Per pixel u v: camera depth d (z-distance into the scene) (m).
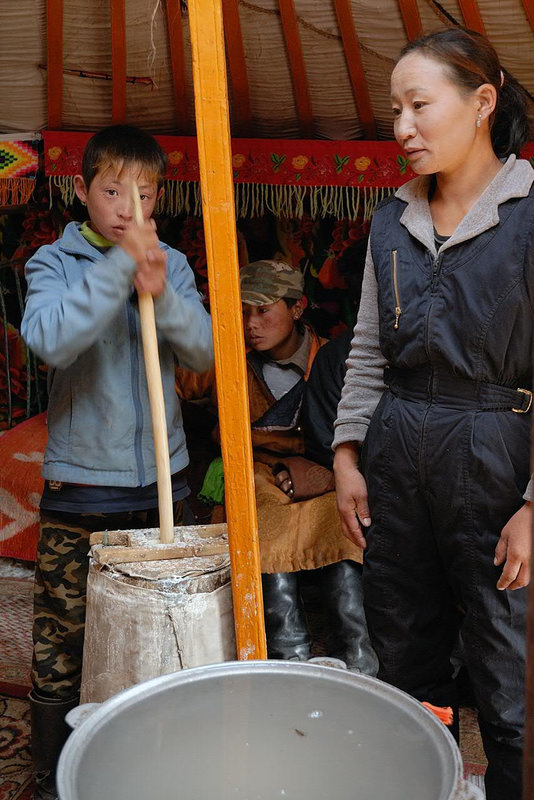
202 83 1.10
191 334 1.43
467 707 1.97
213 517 2.30
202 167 1.12
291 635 2.02
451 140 1.23
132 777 0.63
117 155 1.47
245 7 2.17
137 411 1.52
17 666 2.17
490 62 1.25
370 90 2.34
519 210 1.21
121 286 1.28
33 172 2.53
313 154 2.51
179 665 1.17
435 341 1.26
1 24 2.22
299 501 2.08
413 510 1.34
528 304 1.21
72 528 1.58
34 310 1.41
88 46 2.27
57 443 1.54
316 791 0.61
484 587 1.29
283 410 2.23
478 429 1.25
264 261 2.30
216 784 0.62
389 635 1.44
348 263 2.57
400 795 0.60
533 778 0.39
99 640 1.22
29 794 1.68
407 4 2.04
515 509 1.26
